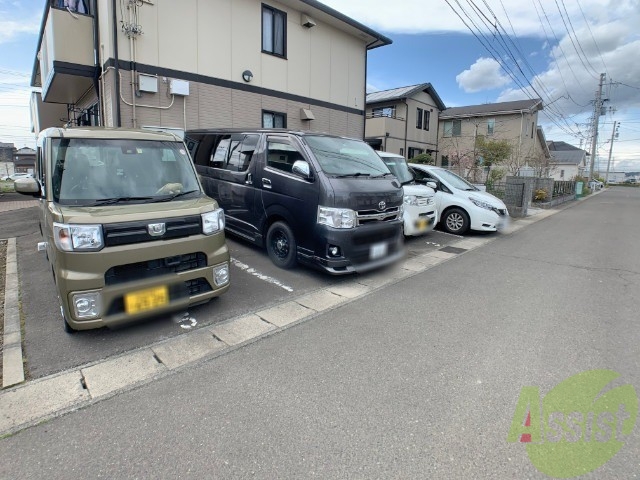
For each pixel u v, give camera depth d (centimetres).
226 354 296
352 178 469
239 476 180
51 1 852
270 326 347
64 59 816
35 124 1486
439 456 194
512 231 920
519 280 511
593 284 498
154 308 302
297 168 457
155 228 298
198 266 329
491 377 270
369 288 459
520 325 362
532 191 1541
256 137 545
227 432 210
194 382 258
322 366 281
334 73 1295
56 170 323
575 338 335
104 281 280
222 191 595
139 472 181
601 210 1557
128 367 274
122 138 363
